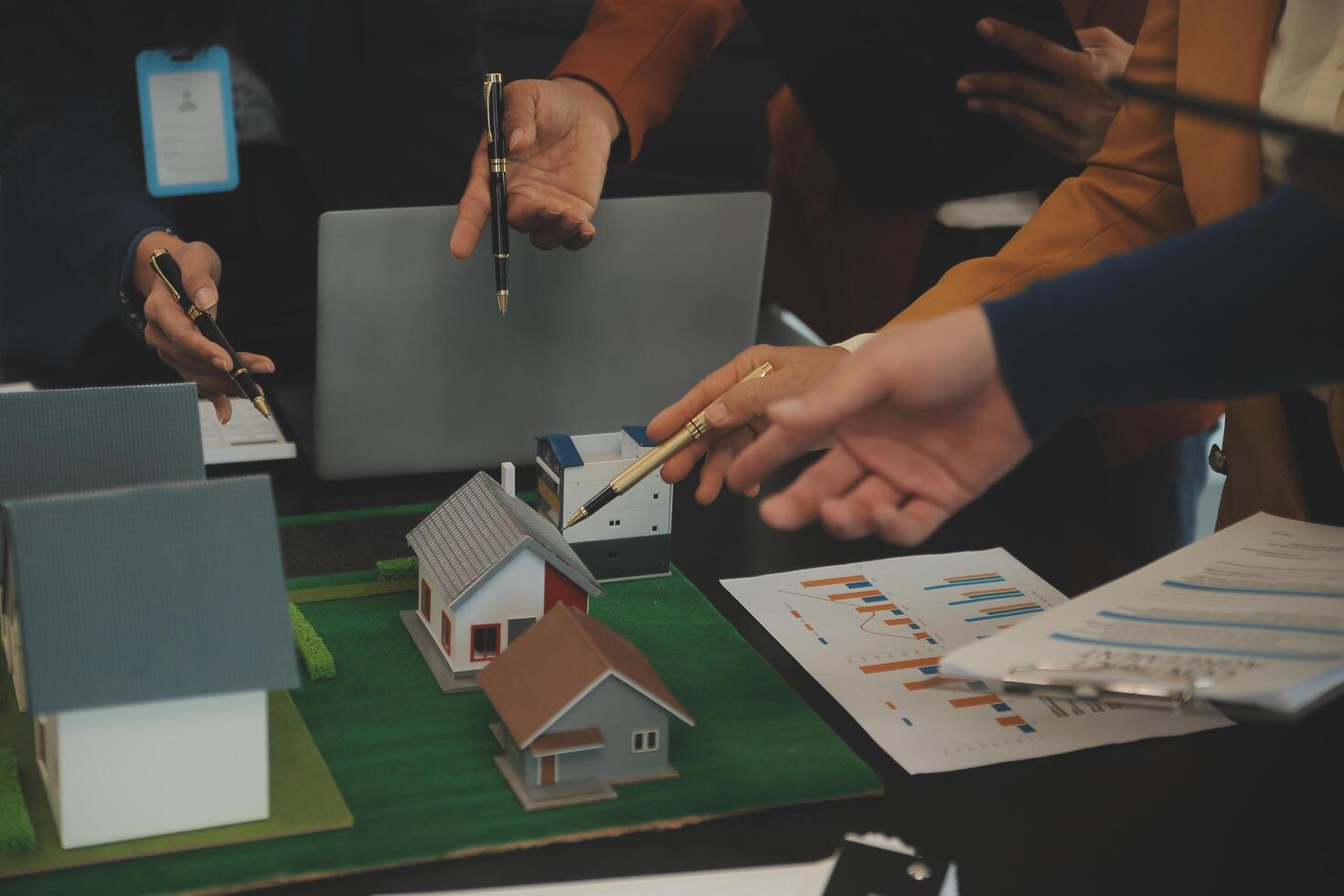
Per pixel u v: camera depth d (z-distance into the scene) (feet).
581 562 4.19
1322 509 4.74
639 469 4.25
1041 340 2.70
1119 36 6.81
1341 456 4.32
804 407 2.70
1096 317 2.70
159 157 7.23
